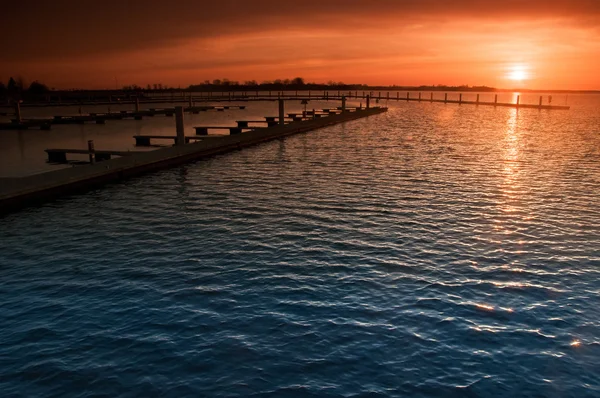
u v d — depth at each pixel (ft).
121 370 31.35
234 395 28.84
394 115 311.88
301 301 40.52
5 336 35.55
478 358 32.63
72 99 485.97
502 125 229.86
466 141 160.35
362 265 48.42
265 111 338.13
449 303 40.29
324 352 33.14
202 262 49.49
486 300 40.98
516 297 41.57
